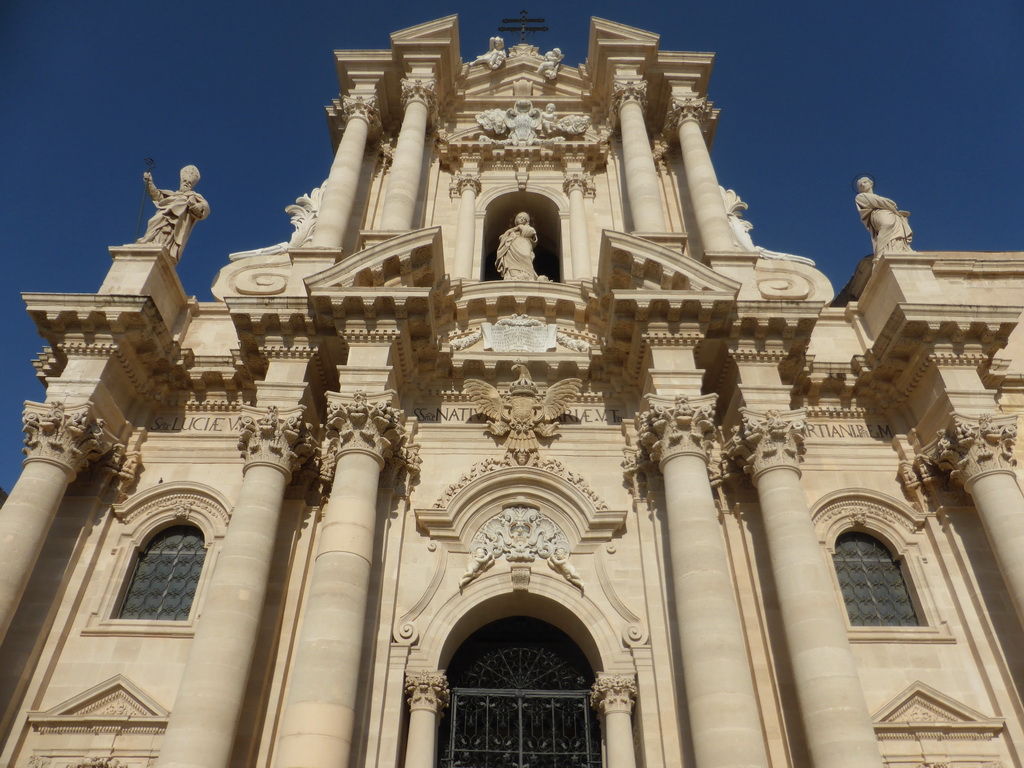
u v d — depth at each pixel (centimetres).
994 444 1585
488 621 1623
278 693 1432
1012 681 1455
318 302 1670
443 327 1920
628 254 1761
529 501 1683
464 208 2331
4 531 1443
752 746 1195
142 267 1830
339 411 1535
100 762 1377
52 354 1773
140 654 1498
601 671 1469
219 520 1672
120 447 1705
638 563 1597
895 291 1841
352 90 2528
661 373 1619
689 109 2442
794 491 1486
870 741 1216
